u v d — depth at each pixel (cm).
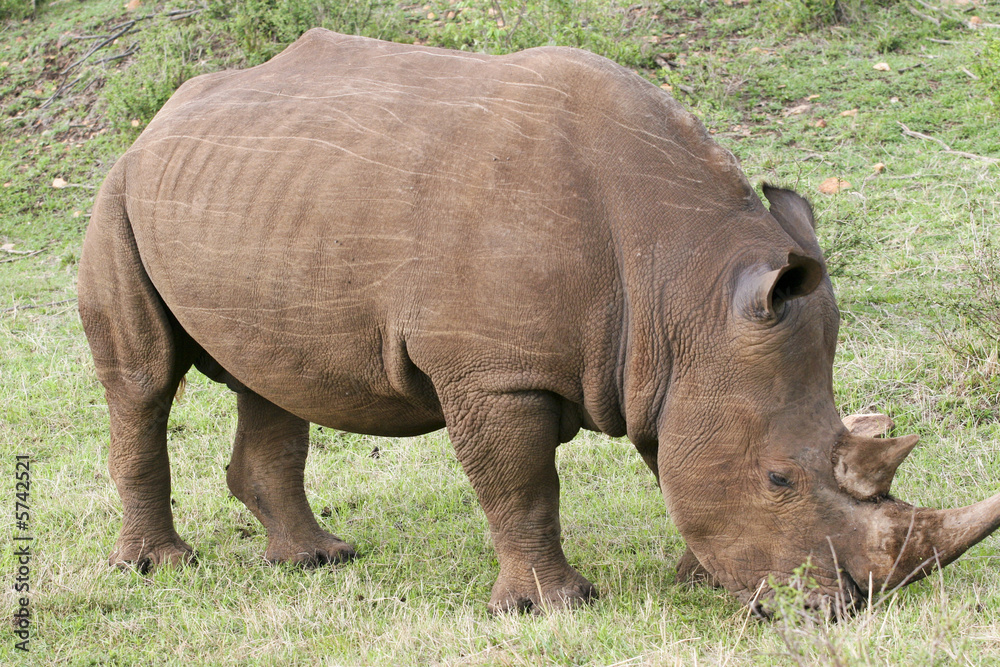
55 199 3256
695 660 956
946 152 2481
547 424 1145
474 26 2892
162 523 1509
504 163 1112
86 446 1916
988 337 1711
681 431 1066
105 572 1453
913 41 3058
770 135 2703
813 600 1012
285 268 1208
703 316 1053
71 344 2348
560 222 1084
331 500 1698
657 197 1087
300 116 1255
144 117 3250
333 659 1148
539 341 1095
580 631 1095
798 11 3206
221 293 1269
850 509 1007
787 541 1032
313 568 1469
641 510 1502
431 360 1140
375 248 1152
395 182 1150
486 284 1097
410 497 1672
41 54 3981
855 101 2797
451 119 1161
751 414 1031
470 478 1193
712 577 1210
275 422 1509
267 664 1163
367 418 1291
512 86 1161
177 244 1302
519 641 1098
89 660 1221
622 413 1133
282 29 3175
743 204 1095
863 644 916
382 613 1290
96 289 1428
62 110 3688
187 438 1942
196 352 1478
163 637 1261
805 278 964
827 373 1052
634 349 1080
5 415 2033
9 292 2669
